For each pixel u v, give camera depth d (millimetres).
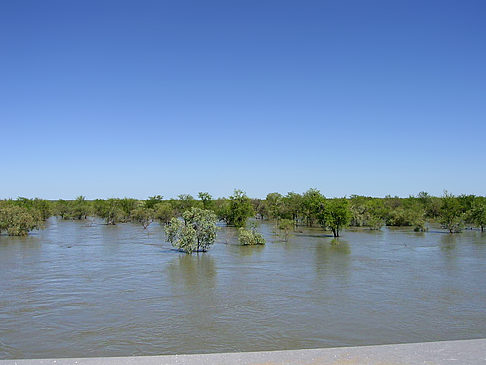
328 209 59312
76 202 113812
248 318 19828
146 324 18938
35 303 22500
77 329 18281
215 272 31297
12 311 21016
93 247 46781
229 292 24938
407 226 79938
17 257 38906
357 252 42375
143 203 109562
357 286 26500
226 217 81188
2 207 64438
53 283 27406
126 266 33969
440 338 17203
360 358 6738
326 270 32125
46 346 16297
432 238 56469
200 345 16375
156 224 90188
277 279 28688
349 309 21344
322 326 18703
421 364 6465
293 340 16953
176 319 19672
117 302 22672
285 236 54750
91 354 15477
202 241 42812
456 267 33375
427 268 32906
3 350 15922
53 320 19531
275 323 19094
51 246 47469
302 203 80125
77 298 23516
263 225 86625
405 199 117375
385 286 26484
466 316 20188
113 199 101188
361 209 81438
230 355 6918
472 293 24625
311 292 24906
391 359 6680
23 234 59969
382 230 70812
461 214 68188
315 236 60094
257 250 44312
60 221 99125
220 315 20312
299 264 34938
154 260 37188
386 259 37625
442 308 21531
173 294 24438
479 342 7461
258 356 6871
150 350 15859
